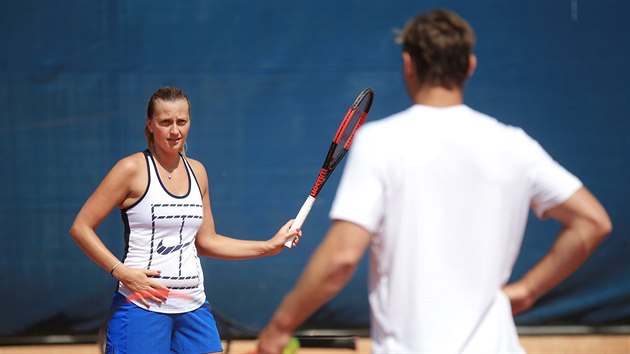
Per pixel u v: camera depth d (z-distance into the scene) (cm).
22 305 2327
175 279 1412
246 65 2350
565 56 2366
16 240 2319
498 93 2367
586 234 817
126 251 1414
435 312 798
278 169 2359
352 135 1564
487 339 799
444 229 800
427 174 800
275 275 2366
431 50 823
